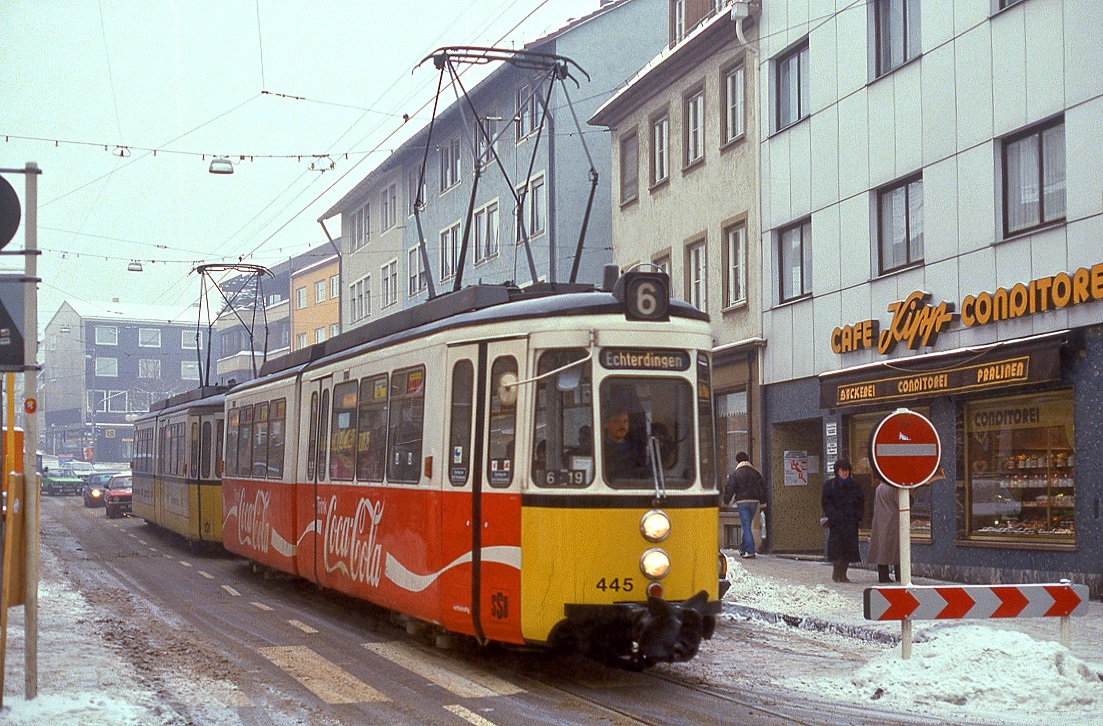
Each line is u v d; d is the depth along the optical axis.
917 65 20.02
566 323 10.24
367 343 13.91
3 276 8.58
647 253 30.16
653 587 9.84
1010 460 17.84
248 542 19.11
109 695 9.19
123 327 108.19
